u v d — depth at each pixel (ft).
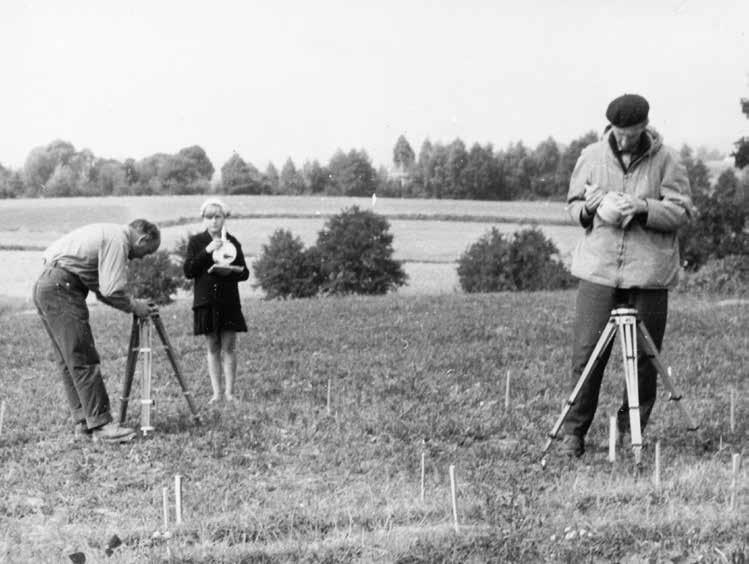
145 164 304.50
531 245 146.92
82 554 22.00
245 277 43.06
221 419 38.37
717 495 27.07
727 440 34.73
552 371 49.78
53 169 304.91
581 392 32.73
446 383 46.42
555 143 286.46
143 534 25.35
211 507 28.14
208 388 45.96
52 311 34.53
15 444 35.81
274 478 31.50
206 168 303.68
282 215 247.50
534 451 33.68
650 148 32.45
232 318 42.78
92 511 28.14
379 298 96.63
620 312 30.81
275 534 25.41
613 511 25.82
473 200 276.41
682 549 22.61
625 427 34.06
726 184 161.27
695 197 151.33
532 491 27.66
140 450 34.32
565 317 70.64
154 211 263.08
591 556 22.53
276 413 39.81
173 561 23.09
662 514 25.30
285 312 79.87
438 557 22.93
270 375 48.98
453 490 24.86
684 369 48.73
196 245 42.60
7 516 28.09
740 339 58.90
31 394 44.47
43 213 263.70
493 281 145.69
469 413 39.78
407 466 32.37
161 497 29.27
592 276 32.60
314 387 45.98
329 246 147.74
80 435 36.14
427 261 197.16
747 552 21.53
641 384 33.27
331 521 26.16
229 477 31.60
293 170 294.66
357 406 41.34
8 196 297.94
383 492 29.01
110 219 253.85
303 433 36.58
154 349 58.34
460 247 213.87
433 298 93.35
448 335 62.28
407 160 281.95
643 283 32.30
